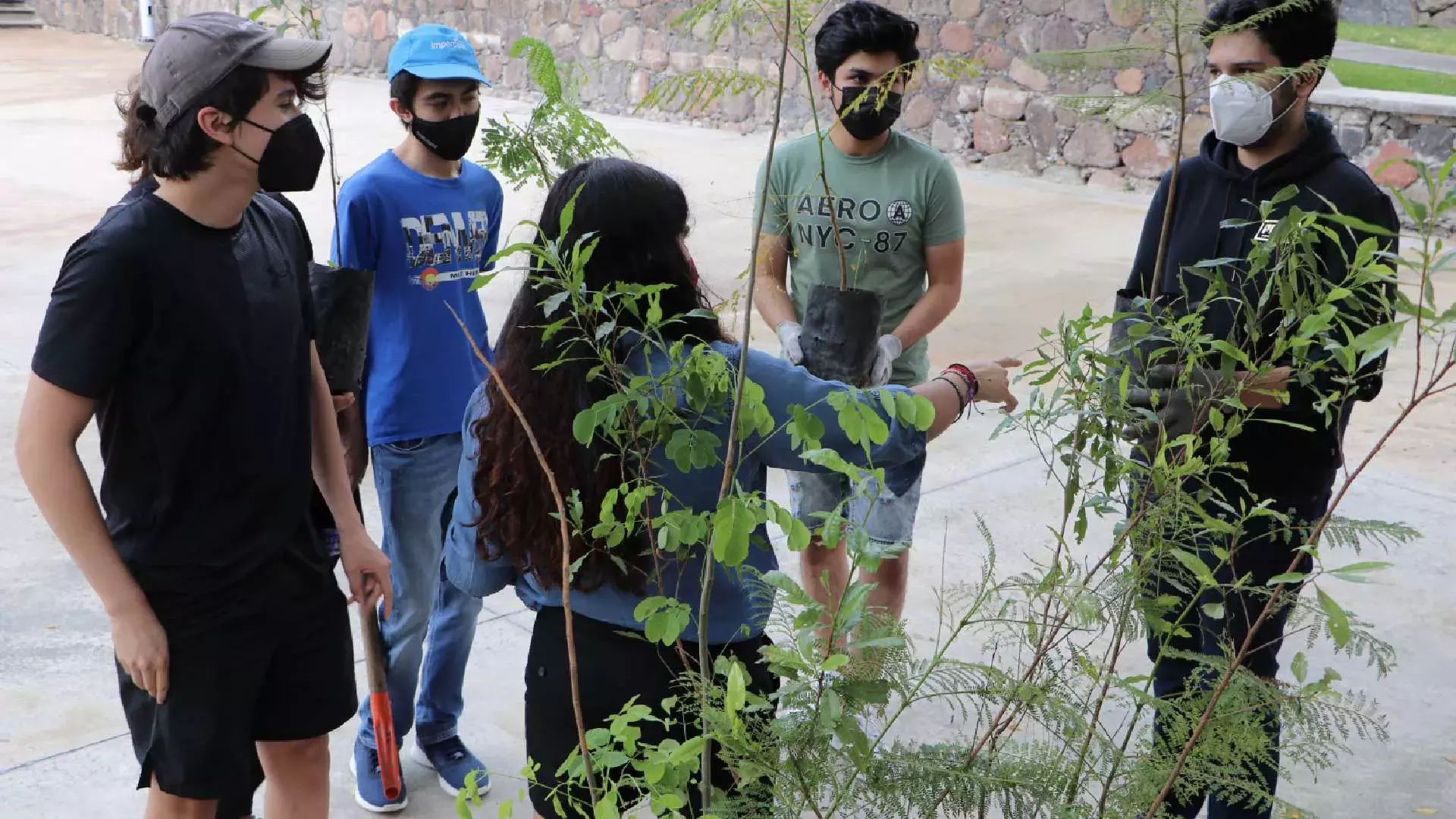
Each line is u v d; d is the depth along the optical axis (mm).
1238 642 2273
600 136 2355
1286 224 1596
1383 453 5074
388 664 2873
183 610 1970
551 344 1676
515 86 15180
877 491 1283
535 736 1896
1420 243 8414
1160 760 1492
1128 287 2553
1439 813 2861
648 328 1541
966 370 1857
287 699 2137
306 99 1943
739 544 1279
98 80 16719
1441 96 9172
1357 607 3836
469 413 1858
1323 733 1483
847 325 2395
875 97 2885
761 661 1285
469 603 2857
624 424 1578
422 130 2727
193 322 1871
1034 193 10469
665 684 1795
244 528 1992
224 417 1936
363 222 2691
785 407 1704
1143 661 3430
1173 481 1523
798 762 1270
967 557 4195
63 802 2863
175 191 1875
